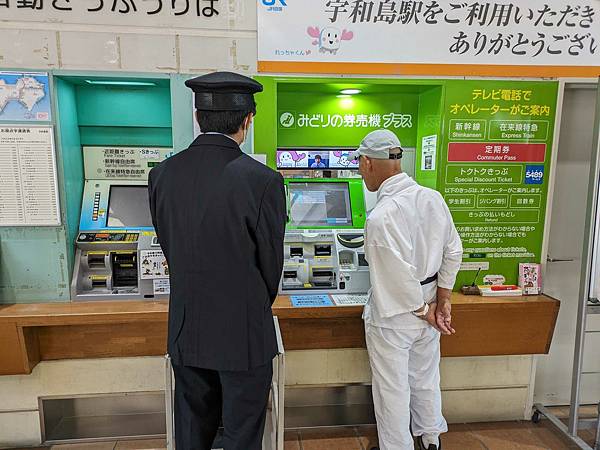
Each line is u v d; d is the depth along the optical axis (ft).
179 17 7.27
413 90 8.47
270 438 6.31
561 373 9.53
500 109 7.93
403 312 6.62
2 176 7.30
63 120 7.50
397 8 7.43
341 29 7.44
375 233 6.54
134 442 8.13
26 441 8.00
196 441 5.41
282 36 7.41
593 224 7.59
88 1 7.07
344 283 8.07
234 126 4.92
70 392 7.90
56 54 7.14
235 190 4.66
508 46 7.73
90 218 8.09
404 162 9.13
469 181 8.10
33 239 7.51
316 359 8.25
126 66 7.30
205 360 4.90
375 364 7.12
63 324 7.06
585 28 7.79
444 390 8.71
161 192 4.93
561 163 8.94
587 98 8.75
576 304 9.43
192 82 4.78
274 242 4.93
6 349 7.07
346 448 8.09
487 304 7.79
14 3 6.95
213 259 4.74
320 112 8.73
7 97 7.12
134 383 8.01
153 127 8.43
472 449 8.06
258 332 4.98
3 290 7.57
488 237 8.30
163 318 7.20
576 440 8.10
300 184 8.76
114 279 8.07
